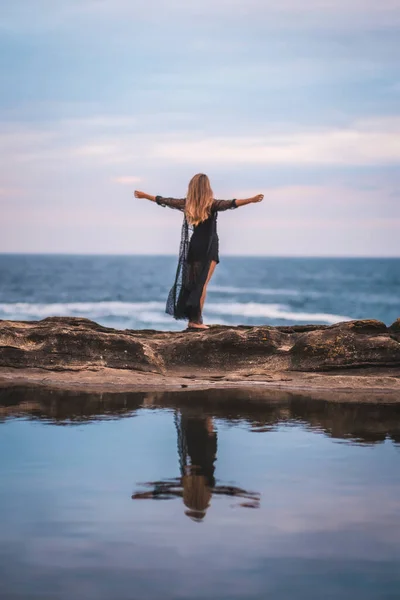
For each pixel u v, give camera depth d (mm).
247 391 7500
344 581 2795
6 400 6805
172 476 4203
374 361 8125
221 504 3691
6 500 3730
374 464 4504
